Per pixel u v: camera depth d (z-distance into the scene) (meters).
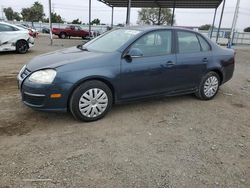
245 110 5.48
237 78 8.84
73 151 3.47
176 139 3.97
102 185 2.85
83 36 33.44
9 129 4.01
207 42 5.76
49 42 22.22
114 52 4.51
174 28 5.24
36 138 3.77
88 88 4.22
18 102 5.13
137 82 4.70
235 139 4.10
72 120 4.42
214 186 2.94
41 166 3.12
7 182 2.82
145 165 3.25
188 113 5.05
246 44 32.94
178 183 2.95
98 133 4.01
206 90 5.84
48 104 4.04
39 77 4.03
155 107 5.26
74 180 2.90
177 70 5.17
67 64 4.12
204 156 3.54
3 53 12.62
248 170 3.29
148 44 4.85
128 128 4.24
